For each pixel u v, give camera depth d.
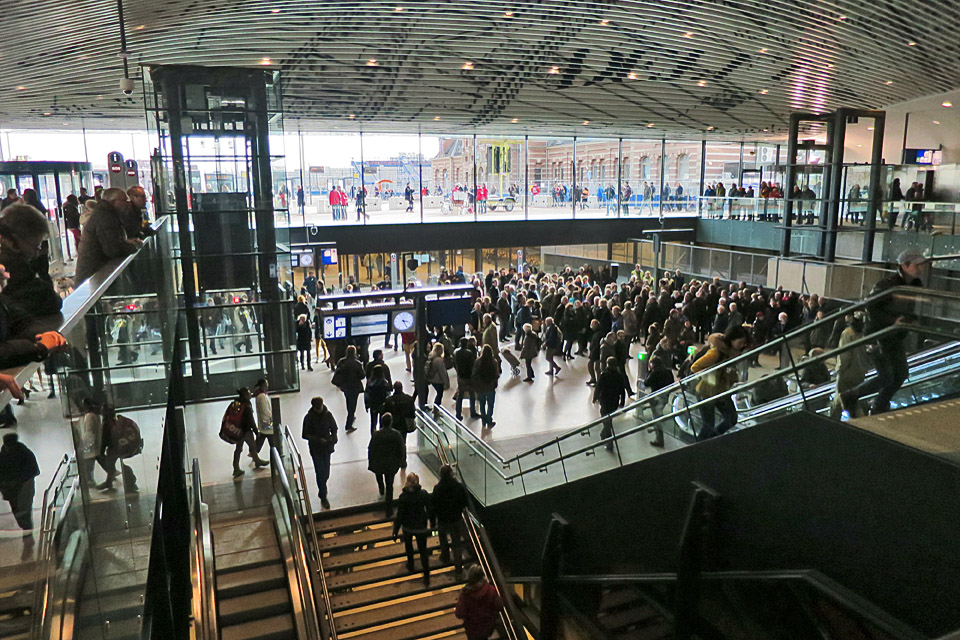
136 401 4.73
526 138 30.77
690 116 25.17
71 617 2.11
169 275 9.80
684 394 7.34
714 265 25.53
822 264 21.36
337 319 13.11
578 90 20.42
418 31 14.63
